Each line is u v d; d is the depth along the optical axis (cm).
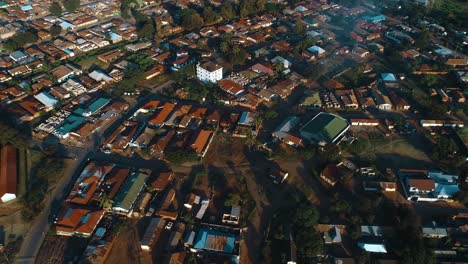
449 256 10988
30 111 16238
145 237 11394
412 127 15850
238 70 19662
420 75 19050
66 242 11425
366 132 15700
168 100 17488
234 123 15962
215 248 11088
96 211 12012
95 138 15312
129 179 13262
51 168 13350
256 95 17588
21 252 11119
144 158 14425
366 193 12988
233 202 12412
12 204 12506
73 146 14875
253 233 11750
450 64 19788
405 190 13038
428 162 14350
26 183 13162
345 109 17025
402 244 11231
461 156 14100
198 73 18838
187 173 13812
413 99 17400
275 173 13600
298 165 14162
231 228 11794
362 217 12006
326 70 19700
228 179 13575
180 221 12038
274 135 15262
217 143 15138
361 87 18200
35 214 12075
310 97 17325
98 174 13338
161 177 13288
